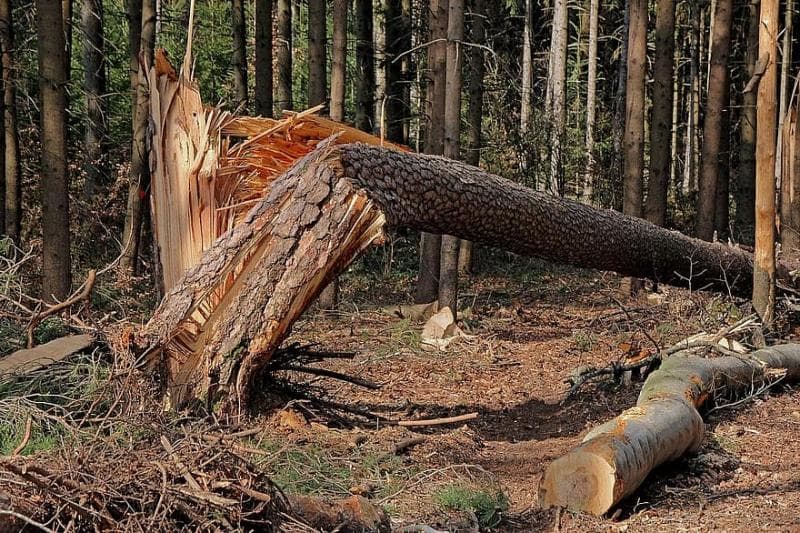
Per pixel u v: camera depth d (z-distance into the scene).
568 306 14.61
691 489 5.95
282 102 16.17
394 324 12.26
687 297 10.87
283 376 7.12
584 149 21.45
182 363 6.16
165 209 6.77
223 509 3.81
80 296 5.67
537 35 29.98
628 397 8.48
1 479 3.47
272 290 6.09
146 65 7.17
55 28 9.66
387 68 18.84
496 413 8.23
